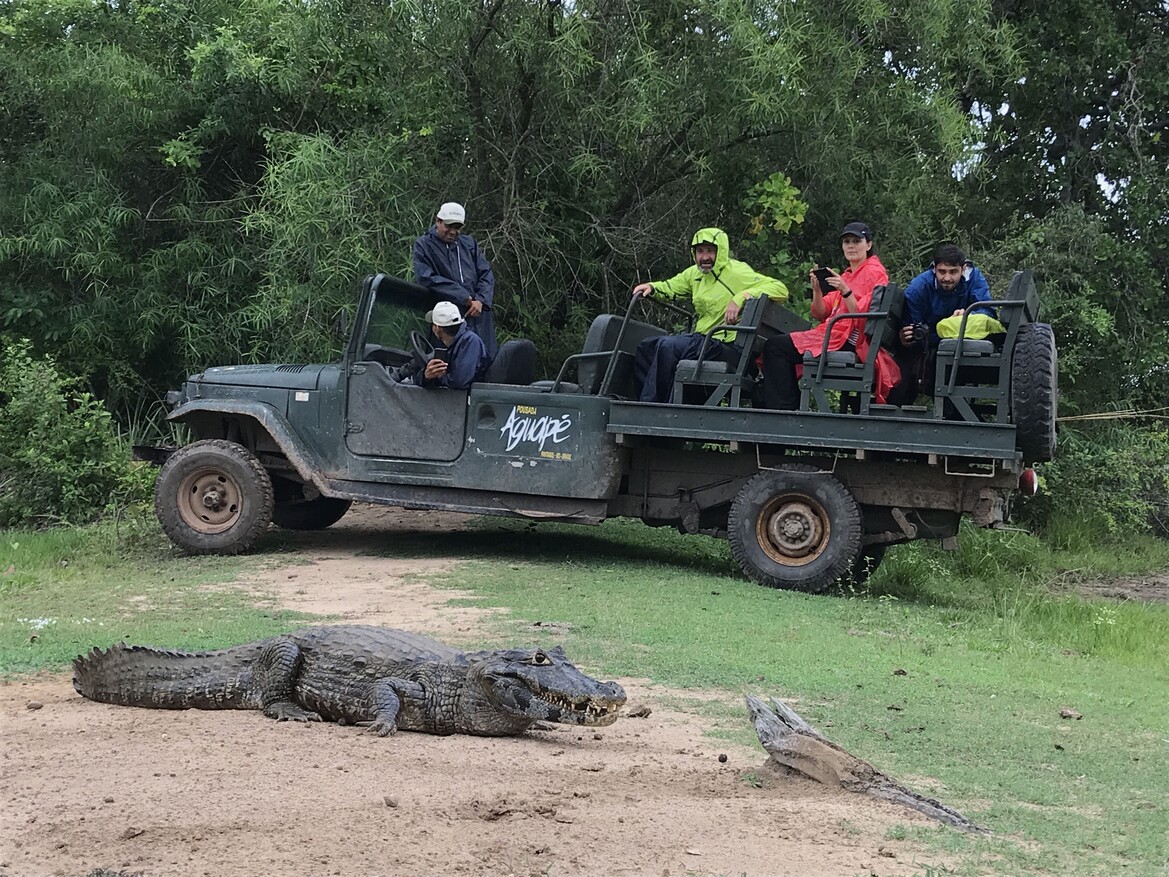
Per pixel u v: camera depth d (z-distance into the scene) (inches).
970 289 420.5
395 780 201.3
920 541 573.3
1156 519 759.7
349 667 240.8
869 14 595.2
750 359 458.3
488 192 637.3
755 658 315.0
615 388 469.1
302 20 639.1
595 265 647.1
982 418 435.2
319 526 546.0
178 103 685.9
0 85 700.7
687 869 170.7
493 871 166.1
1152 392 793.6
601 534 552.7
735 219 662.5
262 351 665.6
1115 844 196.1
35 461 577.0
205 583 409.4
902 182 649.6
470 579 414.6
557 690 225.3
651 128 605.6
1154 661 366.3
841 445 424.8
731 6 564.1
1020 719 274.4
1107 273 741.3
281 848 169.6
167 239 713.0
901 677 306.7
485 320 488.1
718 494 464.4
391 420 471.8
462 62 604.7
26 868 161.5
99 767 202.7
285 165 592.7
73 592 393.4
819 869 173.8
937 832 194.4
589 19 595.8
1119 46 791.1
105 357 689.0
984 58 695.1
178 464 476.7
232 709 248.7
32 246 663.8
